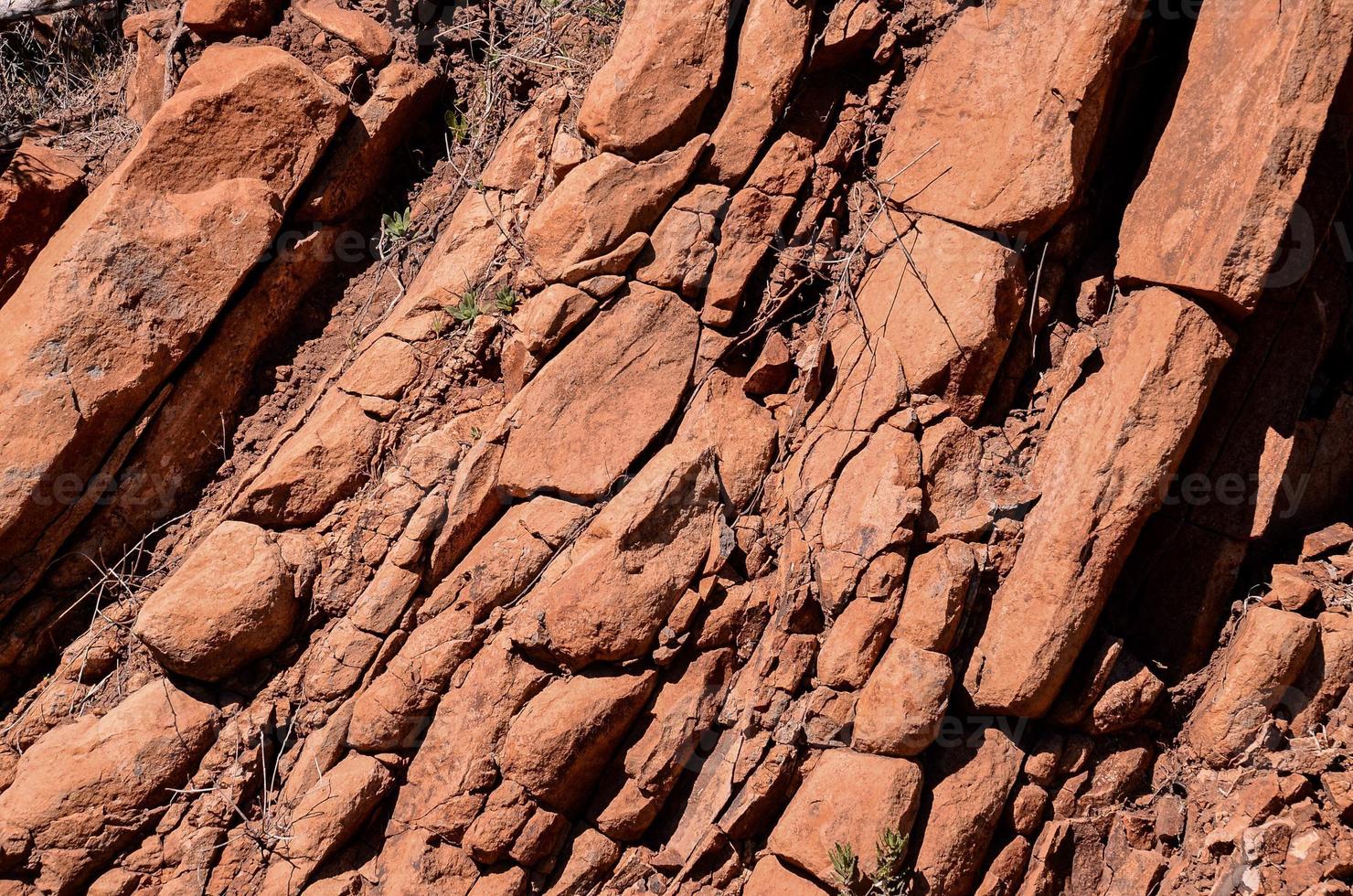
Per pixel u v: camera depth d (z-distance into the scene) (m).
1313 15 4.02
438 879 4.17
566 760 4.13
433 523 4.36
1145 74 4.62
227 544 4.33
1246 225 4.08
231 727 4.29
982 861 4.18
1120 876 4.23
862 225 4.80
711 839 4.16
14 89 5.47
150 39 5.20
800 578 4.27
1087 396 4.36
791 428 4.59
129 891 4.15
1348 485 4.65
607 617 4.16
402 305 4.82
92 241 4.43
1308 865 4.05
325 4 5.24
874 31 4.77
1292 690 4.30
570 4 5.33
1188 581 4.50
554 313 4.48
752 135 4.73
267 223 4.73
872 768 4.05
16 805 4.08
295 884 4.14
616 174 4.59
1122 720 4.29
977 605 4.28
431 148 5.38
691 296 4.69
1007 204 4.42
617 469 4.48
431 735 4.27
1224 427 4.53
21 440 4.29
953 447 4.38
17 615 4.43
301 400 4.88
